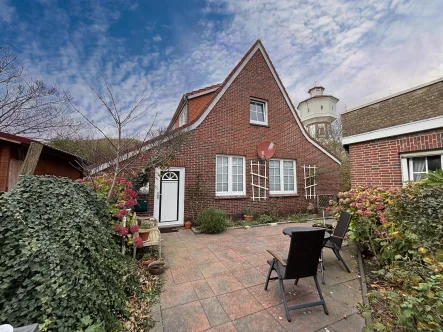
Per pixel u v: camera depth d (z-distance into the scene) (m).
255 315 2.47
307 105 26.09
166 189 6.87
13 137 3.94
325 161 10.26
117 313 2.38
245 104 8.58
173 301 2.75
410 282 2.24
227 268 3.75
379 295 2.17
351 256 4.25
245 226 6.98
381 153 4.96
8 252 1.83
